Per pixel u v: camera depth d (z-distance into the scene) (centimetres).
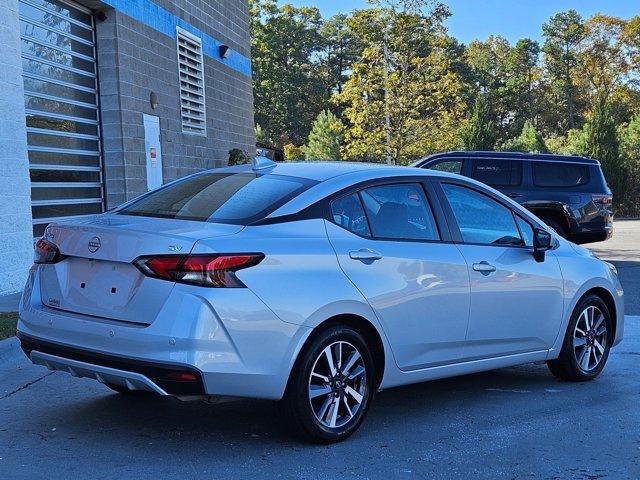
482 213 562
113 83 1295
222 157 1894
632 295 1070
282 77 7825
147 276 406
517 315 559
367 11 2983
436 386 609
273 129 7825
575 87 7875
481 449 455
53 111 1165
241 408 529
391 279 474
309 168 514
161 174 1485
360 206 485
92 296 430
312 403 441
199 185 520
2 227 945
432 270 500
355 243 466
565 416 527
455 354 522
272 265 420
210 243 406
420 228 512
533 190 1360
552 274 585
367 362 466
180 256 401
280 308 416
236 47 2009
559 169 1381
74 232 448
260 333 409
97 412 516
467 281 521
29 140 1100
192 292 397
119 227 434
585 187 1375
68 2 1203
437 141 3030
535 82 8812
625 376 651
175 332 391
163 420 499
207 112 1778
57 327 435
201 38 1727
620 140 3838
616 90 7225
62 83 1188
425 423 506
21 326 466
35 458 425
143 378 398
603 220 1373
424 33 2977
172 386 394
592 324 629
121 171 1312
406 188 519
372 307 461
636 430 497
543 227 605
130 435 467
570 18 7944
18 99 976
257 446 448
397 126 3047
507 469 422
